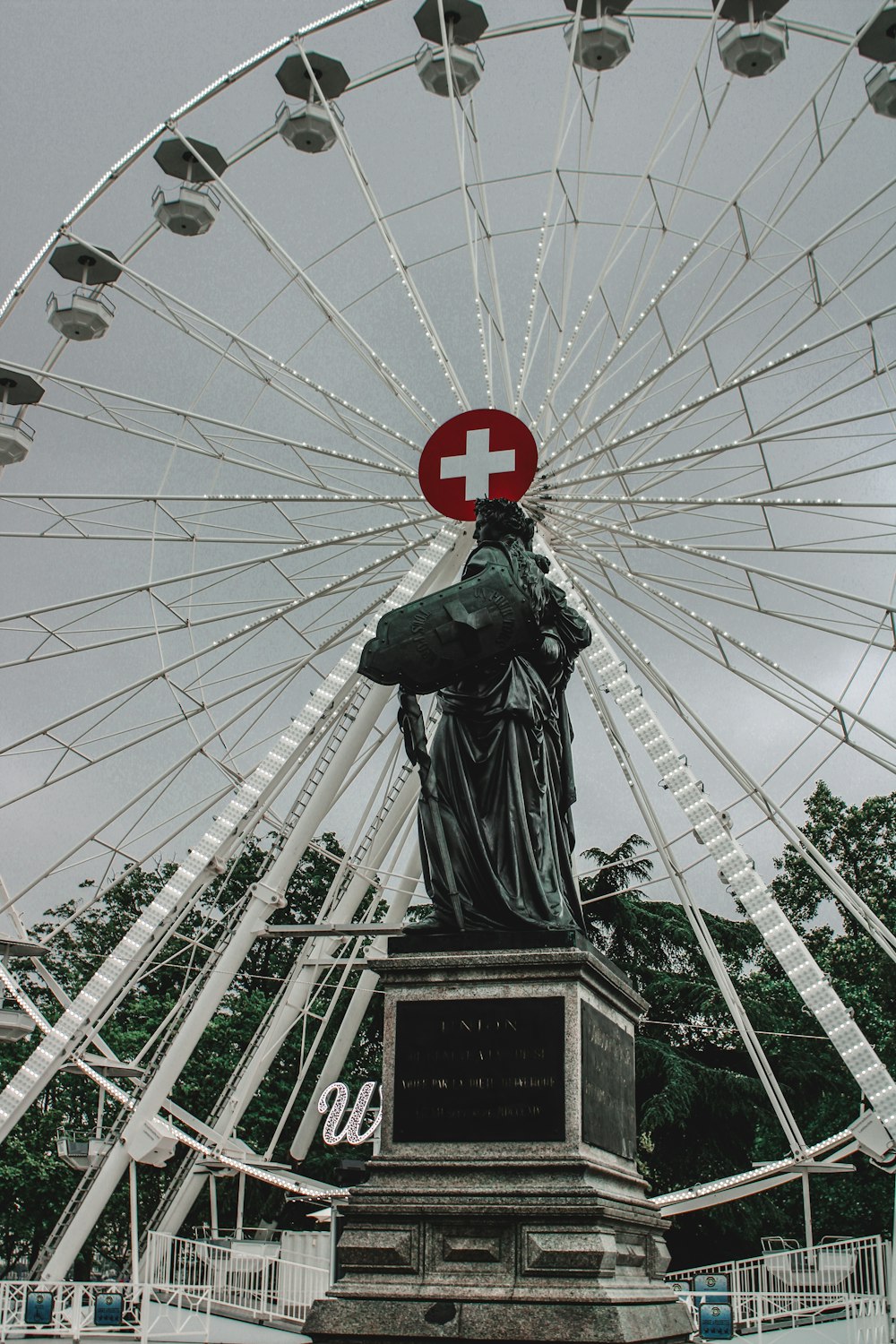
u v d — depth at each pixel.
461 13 29.59
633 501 29.38
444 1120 8.60
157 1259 28.39
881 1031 47.59
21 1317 24.50
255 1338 23.14
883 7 25.64
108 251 30.94
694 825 27.41
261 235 29.58
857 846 53.06
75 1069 32.28
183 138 29.59
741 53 27.73
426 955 8.92
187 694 31.00
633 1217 8.72
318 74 30.31
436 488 12.29
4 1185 47.22
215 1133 35.75
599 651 29.09
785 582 29.00
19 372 29.81
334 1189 34.31
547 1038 8.59
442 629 9.79
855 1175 46.72
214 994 30.77
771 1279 31.05
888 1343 21.97
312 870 59.16
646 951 50.69
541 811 9.79
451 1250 8.10
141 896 57.34
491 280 30.61
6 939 29.88
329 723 30.84
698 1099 45.50
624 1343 7.58
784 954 26.28
